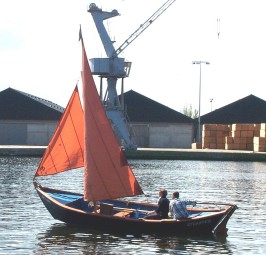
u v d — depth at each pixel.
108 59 112.25
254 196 53.66
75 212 35.44
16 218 38.91
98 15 112.69
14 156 103.44
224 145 125.62
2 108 133.75
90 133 36.34
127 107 138.25
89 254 29.94
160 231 33.84
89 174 36.03
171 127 138.25
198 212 35.94
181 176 72.62
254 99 145.25
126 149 111.19
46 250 30.56
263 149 113.31
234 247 31.75
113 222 34.41
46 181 65.25
